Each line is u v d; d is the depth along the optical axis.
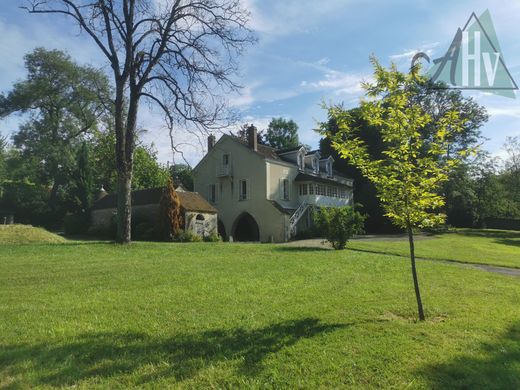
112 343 5.93
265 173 38.16
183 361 5.31
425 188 7.79
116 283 10.46
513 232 46.97
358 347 5.92
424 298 9.41
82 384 4.64
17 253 16.22
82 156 49.41
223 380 4.81
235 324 6.94
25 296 8.88
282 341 6.12
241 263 14.45
